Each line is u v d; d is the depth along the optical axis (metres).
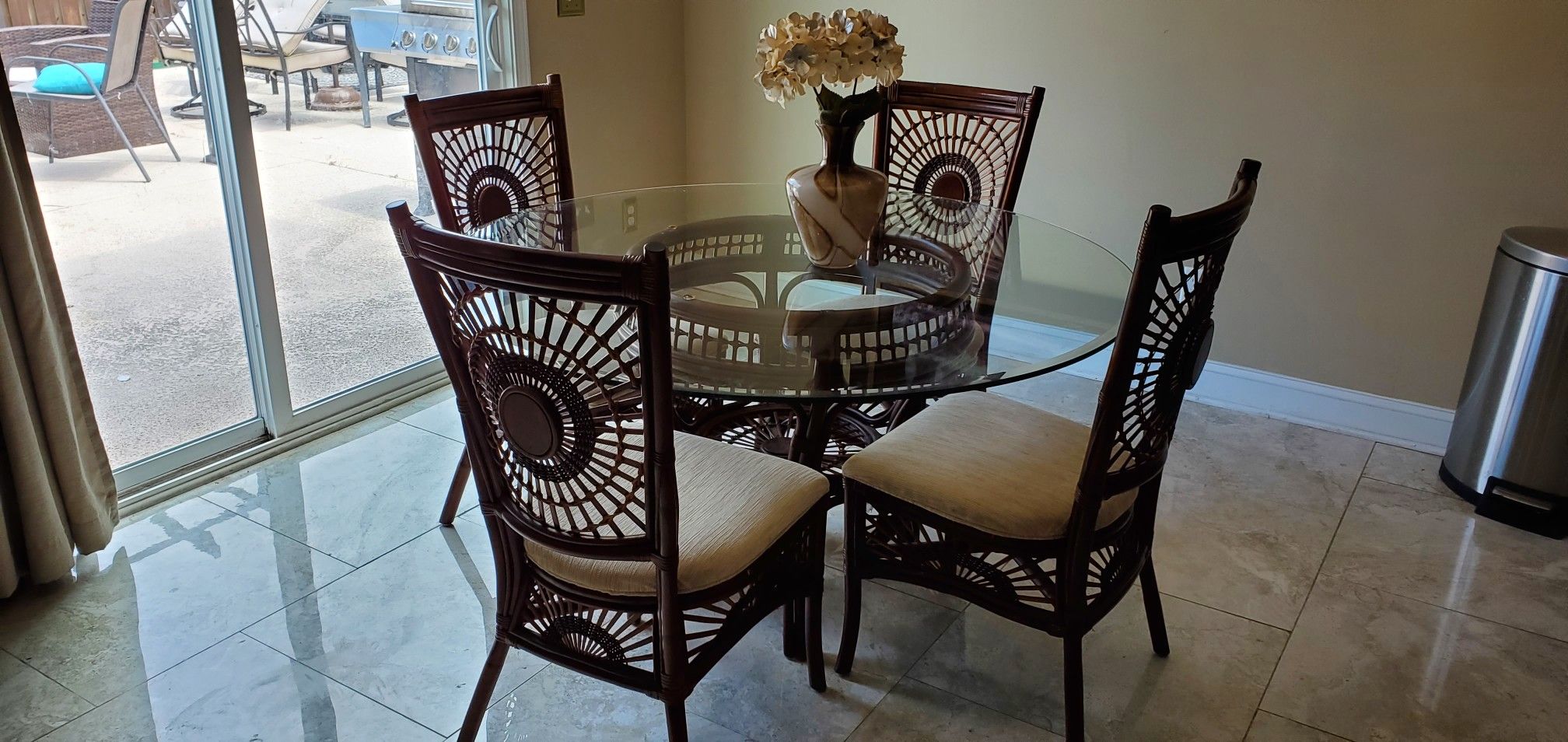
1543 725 2.02
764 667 2.15
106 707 1.98
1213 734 1.99
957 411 2.17
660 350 1.38
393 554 2.49
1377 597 2.41
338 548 2.50
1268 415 3.31
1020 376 1.79
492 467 1.68
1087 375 3.58
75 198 2.44
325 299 3.07
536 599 1.78
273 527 2.57
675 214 2.68
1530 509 2.67
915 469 1.93
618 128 3.77
